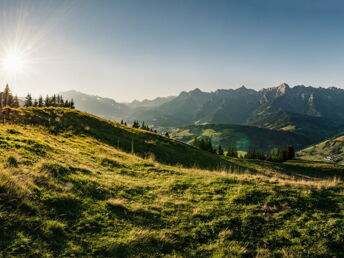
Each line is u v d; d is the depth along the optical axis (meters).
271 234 10.93
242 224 11.59
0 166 11.58
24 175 11.37
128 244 9.07
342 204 13.54
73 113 49.62
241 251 9.59
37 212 9.19
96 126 46.66
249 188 15.78
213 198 14.44
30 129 28.72
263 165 77.56
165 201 13.52
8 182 9.86
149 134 56.78
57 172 13.15
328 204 13.65
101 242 8.85
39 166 13.04
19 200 9.30
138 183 16.25
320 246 10.09
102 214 10.77
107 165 19.91
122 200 12.53
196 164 43.31
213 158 55.12
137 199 13.45
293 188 15.96
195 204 13.52
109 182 14.79
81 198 11.48
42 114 41.12
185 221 11.57
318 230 11.14
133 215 11.41
